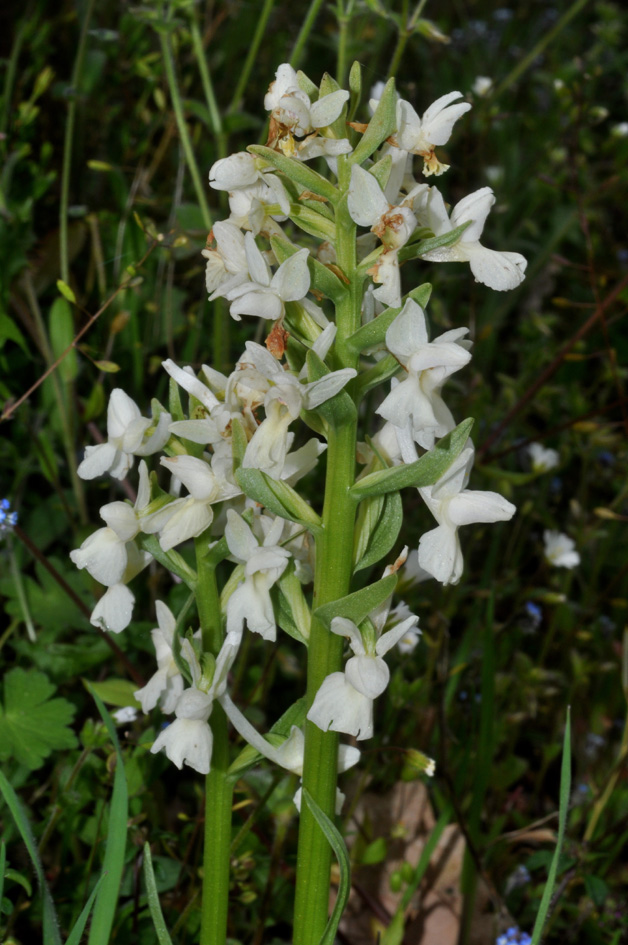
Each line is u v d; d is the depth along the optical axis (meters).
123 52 0.58
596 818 0.36
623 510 0.54
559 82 0.50
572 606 0.46
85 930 0.32
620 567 0.53
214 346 0.45
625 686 0.36
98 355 0.44
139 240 0.46
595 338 0.64
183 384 0.27
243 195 0.27
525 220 0.61
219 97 0.66
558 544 0.44
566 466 0.55
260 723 0.37
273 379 0.25
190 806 0.38
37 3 0.63
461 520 0.27
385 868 0.37
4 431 0.44
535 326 0.57
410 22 0.40
